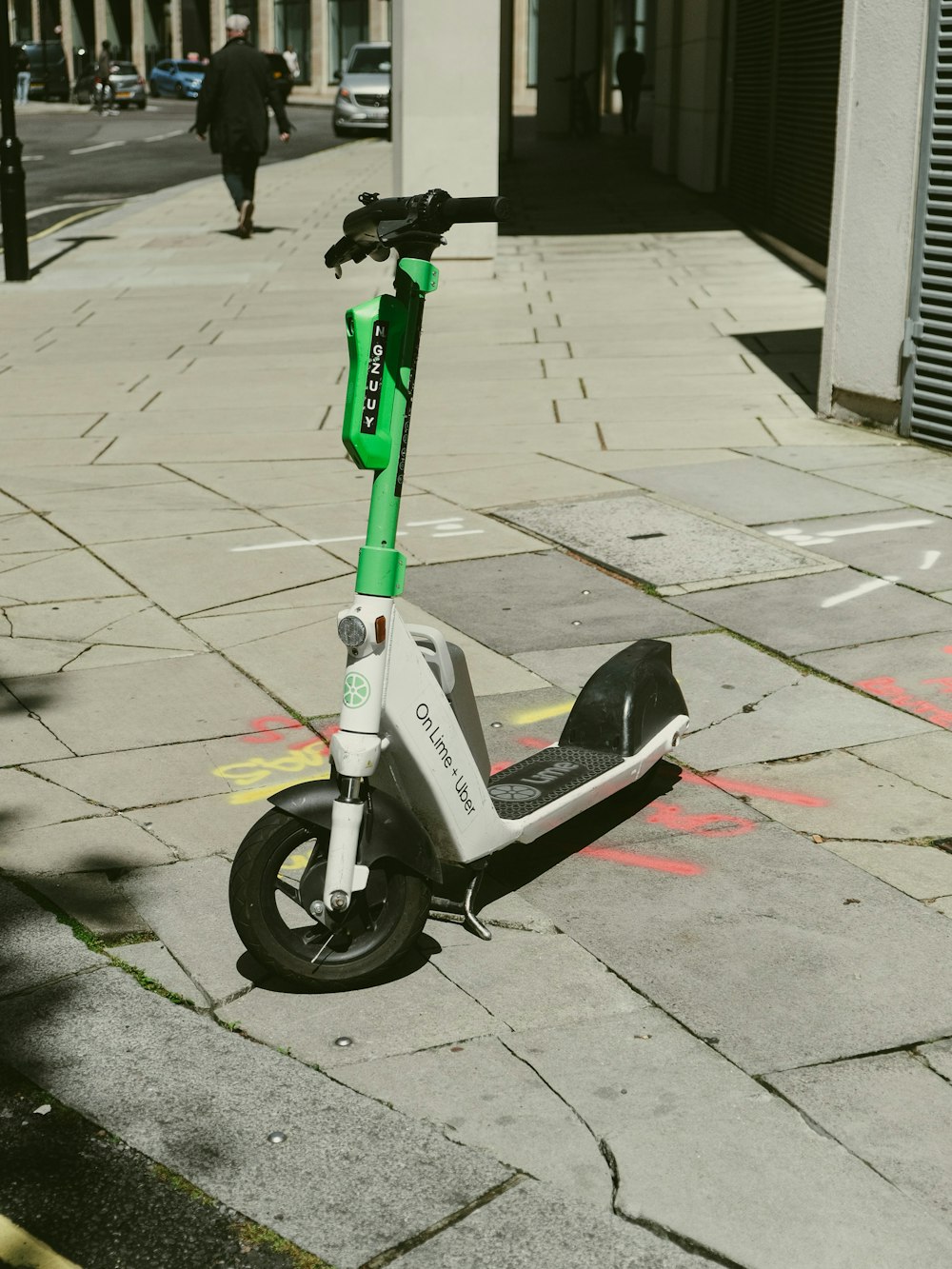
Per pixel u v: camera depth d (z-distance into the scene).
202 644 5.91
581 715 4.51
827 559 6.85
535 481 8.30
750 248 17.72
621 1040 3.36
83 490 8.15
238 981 3.60
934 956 3.70
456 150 14.86
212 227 20.05
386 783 3.67
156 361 11.73
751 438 9.23
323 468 8.63
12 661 5.71
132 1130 3.06
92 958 3.70
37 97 59.03
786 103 18.34
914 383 8.99
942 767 4.80
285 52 65.19
